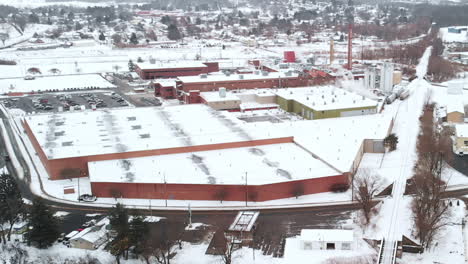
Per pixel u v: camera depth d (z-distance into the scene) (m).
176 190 97.56
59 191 103.19
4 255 77.62
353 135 128.00
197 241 80.75
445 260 72.81
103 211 93.12
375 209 89.88
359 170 111.81
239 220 84.75
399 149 127.19
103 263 74.81
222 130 130.00
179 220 88.50
